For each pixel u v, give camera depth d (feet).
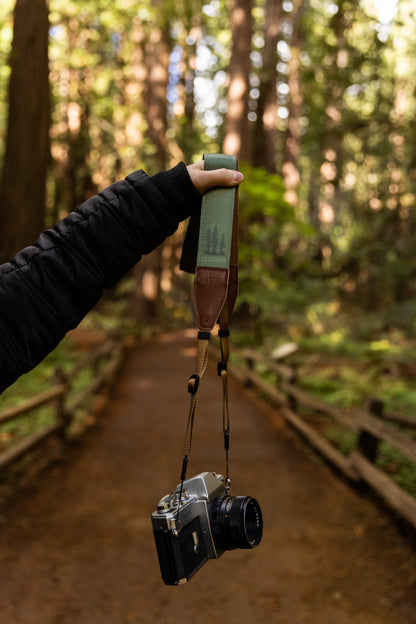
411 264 60.75
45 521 17.46
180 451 26.00
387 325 60.64
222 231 3.20
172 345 73.67
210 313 3.24
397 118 69.41
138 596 13.33
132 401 37.63
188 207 3.15
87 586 13.70
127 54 94.12
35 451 24.04
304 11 92.02
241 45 62.03
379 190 67.87
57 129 80.48
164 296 121.39
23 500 18.97
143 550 15.72
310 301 61.52
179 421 32.01
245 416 33.19
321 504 19.17
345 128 69.67
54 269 2.89
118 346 55.62
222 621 12.32
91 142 80.94
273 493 20.52
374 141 73.97
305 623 12.15
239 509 3.78
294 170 90.22
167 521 3.45
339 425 28.22
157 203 3.01
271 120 79.92
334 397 33.94
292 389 29.40
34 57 36.09
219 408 35.55
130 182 3.04
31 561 14.82
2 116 65.21
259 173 42.22
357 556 15.16
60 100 71.26
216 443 27.48
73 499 19.48
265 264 55.01
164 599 13.23
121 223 2.98
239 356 50.39
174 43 107.96
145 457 24.98
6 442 24.71
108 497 19.86
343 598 13.12
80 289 2.92
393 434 17.19
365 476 18.94
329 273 64.85
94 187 76.13
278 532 16.97
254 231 48.96
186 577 3.54
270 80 80.18
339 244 91.25
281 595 13.37
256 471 23.15
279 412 33.58
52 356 43.96
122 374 49.14
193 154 114.83
